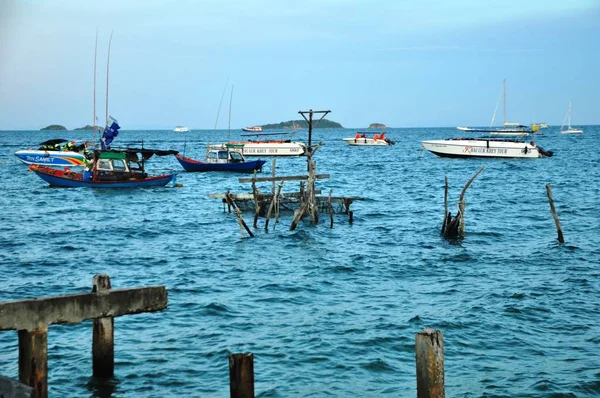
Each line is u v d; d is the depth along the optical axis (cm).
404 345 1501
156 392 1244
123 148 4969
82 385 1261
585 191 4794
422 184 5672
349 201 3450
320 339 1527
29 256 2530
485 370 1359
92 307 1014
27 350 977
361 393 1252
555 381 1295
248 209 3562
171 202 4300
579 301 1836
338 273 2209
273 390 1259
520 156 8181
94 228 3234
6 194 4688
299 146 9125
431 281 2103
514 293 1917
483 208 3903
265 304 1828
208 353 1438
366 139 13750
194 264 2373
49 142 7119
